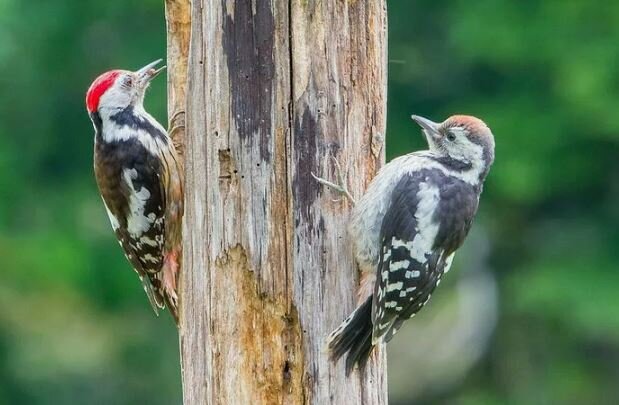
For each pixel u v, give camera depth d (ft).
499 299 66.49
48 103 65.87
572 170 61.46
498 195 63.31
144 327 68.18
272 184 29.19
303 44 29.12
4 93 65.82
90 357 68.23
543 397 66.03
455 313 70.03
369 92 29.99
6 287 65.05
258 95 29.09
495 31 59.72
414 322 70.95
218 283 29.50
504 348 67.15
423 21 63.52
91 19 64.13
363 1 29.63
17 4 64.90
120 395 68.18
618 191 63.21
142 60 63.41
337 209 29.66
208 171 29.43
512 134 60.29
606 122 58.54
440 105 63.62
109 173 33.81
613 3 58.85
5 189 65.31
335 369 29.63
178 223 33.53
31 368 67.87
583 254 62.54
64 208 65.92
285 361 29.40
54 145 66.23
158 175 33.47
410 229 30.91
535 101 60.75
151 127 33.76
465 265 67.87
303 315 29.43
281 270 29.32
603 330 61.52
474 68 63.16
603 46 58.75
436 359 69.15
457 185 31.83
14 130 66.28
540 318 65.72
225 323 29.45
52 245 64.64
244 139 29.17
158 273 34.22
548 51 59.36
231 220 29.32
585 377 65.98
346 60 29.53
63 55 64.95
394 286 30.68
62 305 67.36
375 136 30.27
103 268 64.95
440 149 32.45
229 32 29.09
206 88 29.35
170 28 32.12
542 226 64.75
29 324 67.41
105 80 33.76
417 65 63.57
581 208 64.08
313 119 29.27
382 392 30.96
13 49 64.80
